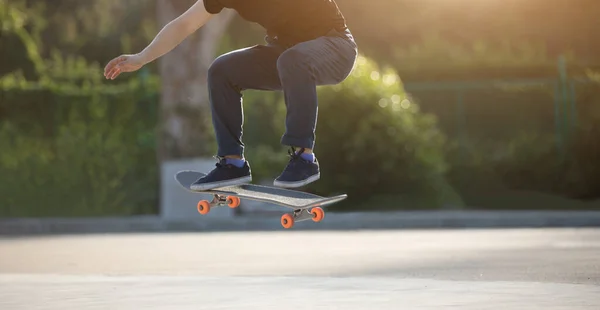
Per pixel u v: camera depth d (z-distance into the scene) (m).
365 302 10.89
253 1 9.38
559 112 36.25
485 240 22.14
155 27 53.97
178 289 12.76
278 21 9.34
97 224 29.55
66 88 34.38
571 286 12.47
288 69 9.00
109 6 54.38
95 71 37.66
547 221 27.81
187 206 31.77
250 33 51.12
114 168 34.12
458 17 48.81
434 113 37.28
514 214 28.66
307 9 9.27
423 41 48.25
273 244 22.08
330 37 9.30
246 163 9.68
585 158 35.78
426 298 11.20
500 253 18.42
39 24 50.47
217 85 9.59
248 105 34.41
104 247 21.95
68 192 34.03
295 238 24.12
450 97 37.16
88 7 54.12
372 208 32.97
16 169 34.09
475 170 36.28
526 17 47.81
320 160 33.00
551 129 36.41
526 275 14.45
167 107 32.75
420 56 41.31
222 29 32.94
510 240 21.95
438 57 41.06
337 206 33.06
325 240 23.20
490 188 36.09
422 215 29.14
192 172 10.14
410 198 33.22
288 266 16.64
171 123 32.66
